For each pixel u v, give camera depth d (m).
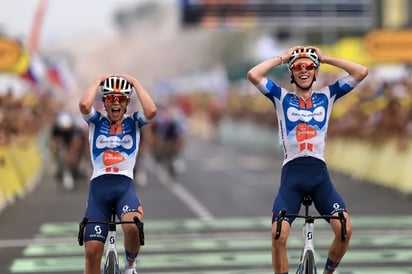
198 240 34.72
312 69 21.77
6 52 61.09
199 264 29.45
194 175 68.38
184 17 84.38
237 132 124.38
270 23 84.69
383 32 64.44
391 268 28.42
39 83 81.38
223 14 84.44
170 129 63.88
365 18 85.69
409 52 64.50
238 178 64.69
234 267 28.80
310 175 21.44
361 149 62.34
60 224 40.09
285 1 84.62
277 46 118.88
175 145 64.25
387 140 55.59
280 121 21.84
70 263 30.02
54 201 50.19
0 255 31.78
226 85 167.75
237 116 127.12
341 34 118.69
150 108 21.73
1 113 53.19
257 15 84.50
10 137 54.81
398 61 64.81
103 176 21.59
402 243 33.53
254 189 55.66
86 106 21.48
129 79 22.25
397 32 64.50
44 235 36.72
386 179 55.28
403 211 42.94
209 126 153.62
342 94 22.08
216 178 65.00
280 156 93.94
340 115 69.56
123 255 31.28
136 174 61.53
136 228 21.05
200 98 179.62
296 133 21.53
